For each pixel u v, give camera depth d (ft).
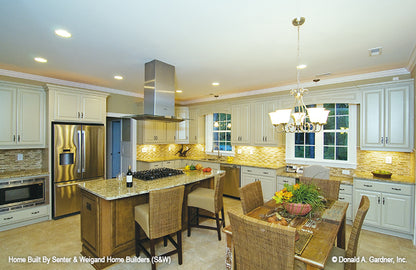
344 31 7.32
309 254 4.69
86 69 11.48
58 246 9.39
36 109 12.30
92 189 8.41
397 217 10.26
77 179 13.10
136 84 14.80
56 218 12.34
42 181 12.00
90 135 13.70
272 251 4.51
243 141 16.75
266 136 15.51
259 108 15.87
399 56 9.59
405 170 11.41
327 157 14.16
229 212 5.12
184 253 8.93
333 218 6.67
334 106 13.93
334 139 13.91
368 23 6.79
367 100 11.61
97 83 14.52
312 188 7.24
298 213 6.59
